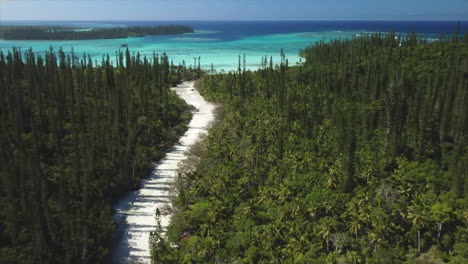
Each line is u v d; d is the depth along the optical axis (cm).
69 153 8331
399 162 7962
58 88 10969
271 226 5819
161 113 12131
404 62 14362
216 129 10706
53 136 8562
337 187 7069
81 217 5866
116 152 8512
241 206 6538
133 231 6512
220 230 5844
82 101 11256
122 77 14650
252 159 8438
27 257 4997
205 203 6675
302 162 7856
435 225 5978
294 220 6041
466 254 5584
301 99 12550
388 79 12712
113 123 10119
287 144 9169
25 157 7106
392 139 8694
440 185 7112
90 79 13825
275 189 6781
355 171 7362
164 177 8619
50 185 6806
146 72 17212
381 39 19788
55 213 6003
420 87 11362
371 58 14625
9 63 13375
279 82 14400
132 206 7344
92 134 8725
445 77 11975
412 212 6028
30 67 12712
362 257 5419
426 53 14825
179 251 5622
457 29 16625
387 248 5662
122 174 7731
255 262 5244
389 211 6294
